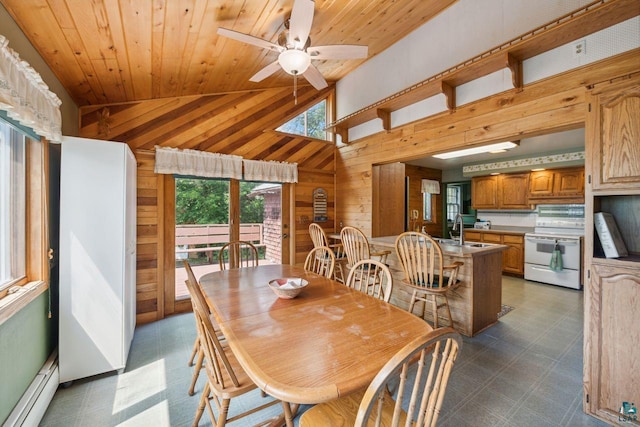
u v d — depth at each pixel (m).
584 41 2.16
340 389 0.91
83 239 2.10
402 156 3.62
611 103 1.70
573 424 1.69
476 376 2.16
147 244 3.25
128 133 3.16
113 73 2.48
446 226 7.15
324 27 3.03
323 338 1.24
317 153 4.63
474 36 2.90
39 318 1.92
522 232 5.29
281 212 4.30
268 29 2.49
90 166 2.12
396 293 3.60
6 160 1.72
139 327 3.08
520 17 2.54
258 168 3.97
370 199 4.17
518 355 2.47
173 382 2.11
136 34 2.03
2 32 1.50
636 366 1.60
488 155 5.34
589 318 1.78
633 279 1.61
